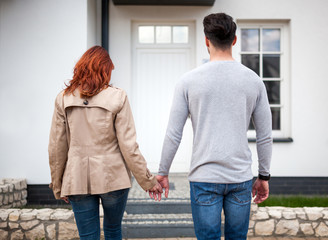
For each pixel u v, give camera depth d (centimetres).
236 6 486
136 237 313
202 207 154
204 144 153
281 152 482
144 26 508
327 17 482
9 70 405
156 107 512
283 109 499
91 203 175
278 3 485
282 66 501
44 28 405
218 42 161
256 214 316
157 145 512
